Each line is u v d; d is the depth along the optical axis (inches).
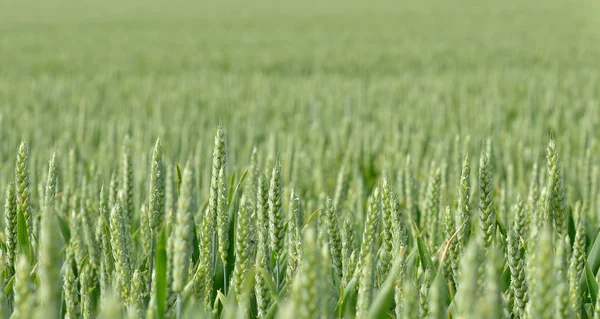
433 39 1806.1
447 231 127.7
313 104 543.5
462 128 429.4
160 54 1481.3
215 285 134.3
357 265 118.2
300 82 849.5
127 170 166.4
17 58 1379.2
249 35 2082.9
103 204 146.4
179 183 139.1
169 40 1918.1
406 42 1713.8
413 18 2792.8
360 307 88.9
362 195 216.8
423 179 256.7
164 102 626.8
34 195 228.1
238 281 112.4
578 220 166.7
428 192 165.2
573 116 484.1
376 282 119.7
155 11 3811.5
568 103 591.5
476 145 321.7
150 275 132.8
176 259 89.4
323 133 421.4
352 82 860.6
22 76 1081.4
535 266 85.9
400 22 2576.3
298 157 261.9
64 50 1603.1
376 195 117.8
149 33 2220.7
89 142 366.6
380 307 85.4
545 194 129.1
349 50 1509.6
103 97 745.6
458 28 2206.0
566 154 296.2
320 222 170.1
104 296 116.8
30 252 132.0
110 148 296.5
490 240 122.6
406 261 122.3
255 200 175.0
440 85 708.0
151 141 374.3
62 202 196.2
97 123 460.1
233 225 134.1
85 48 1664.6
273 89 757.3
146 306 123.9
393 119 413.4
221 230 119.2
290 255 123.0
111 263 132.3
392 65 1214.3
